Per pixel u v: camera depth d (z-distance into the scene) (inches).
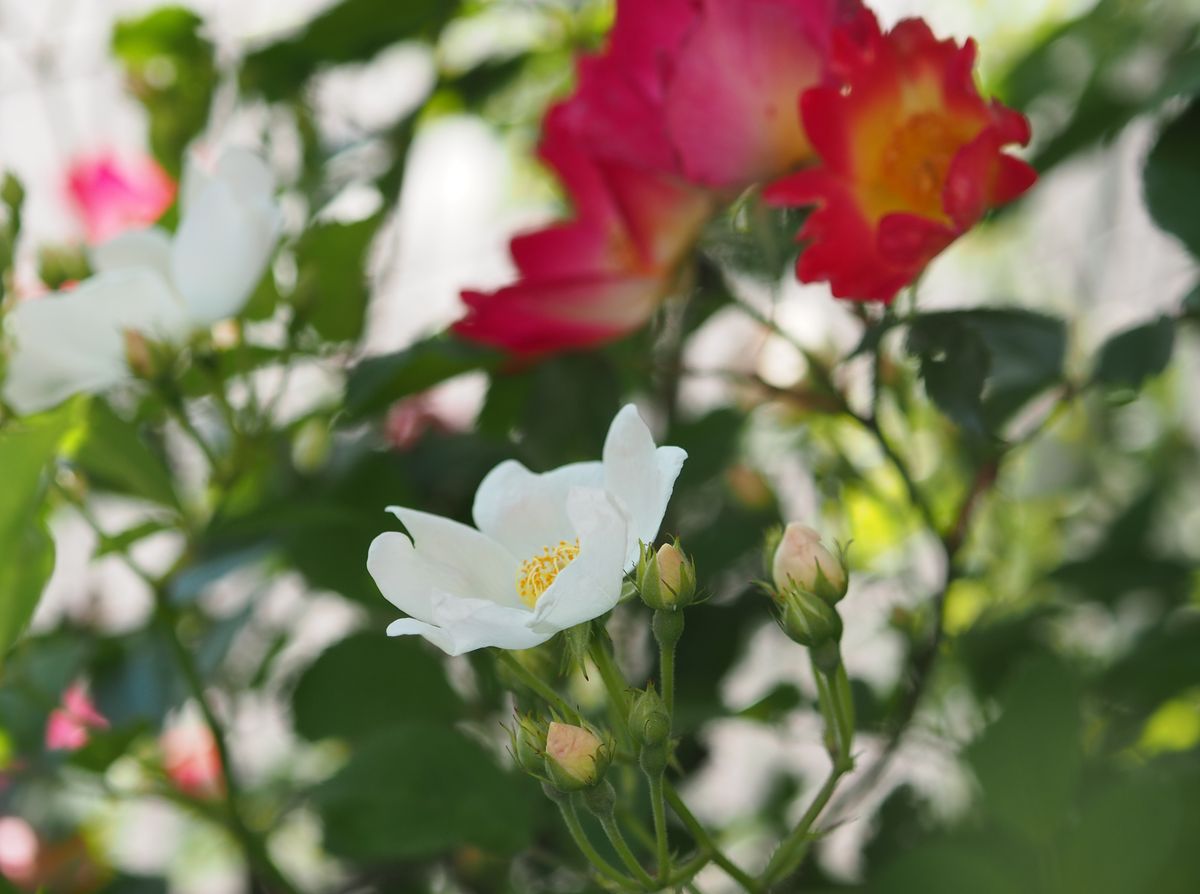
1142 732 24.0
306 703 24.5
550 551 20.5
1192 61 24.0
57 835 29.5
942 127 21.9
